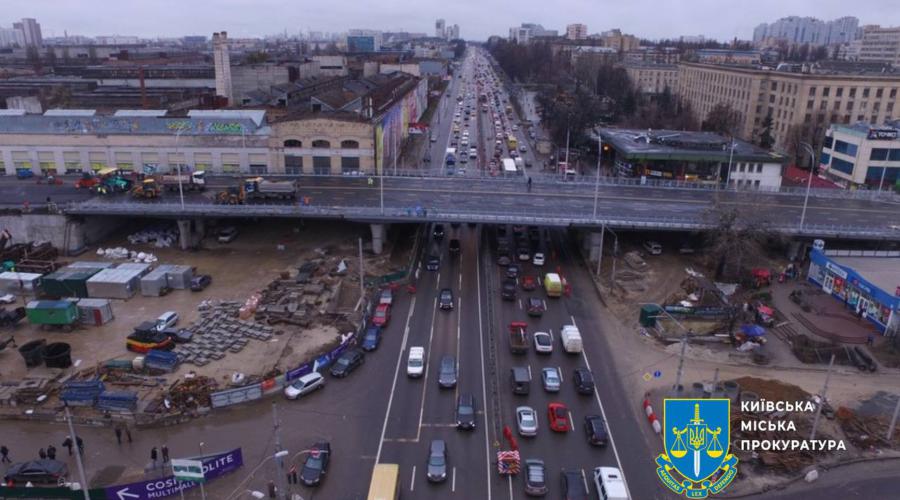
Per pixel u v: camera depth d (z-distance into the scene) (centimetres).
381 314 6881
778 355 6359
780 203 10250
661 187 10894
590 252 8712
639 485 4528
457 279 8169
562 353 6369
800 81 15412
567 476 4419
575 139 15738
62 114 11494
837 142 13638
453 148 16100
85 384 5294
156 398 5350
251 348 6225
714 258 8369
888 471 4691
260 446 4878
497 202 9462
